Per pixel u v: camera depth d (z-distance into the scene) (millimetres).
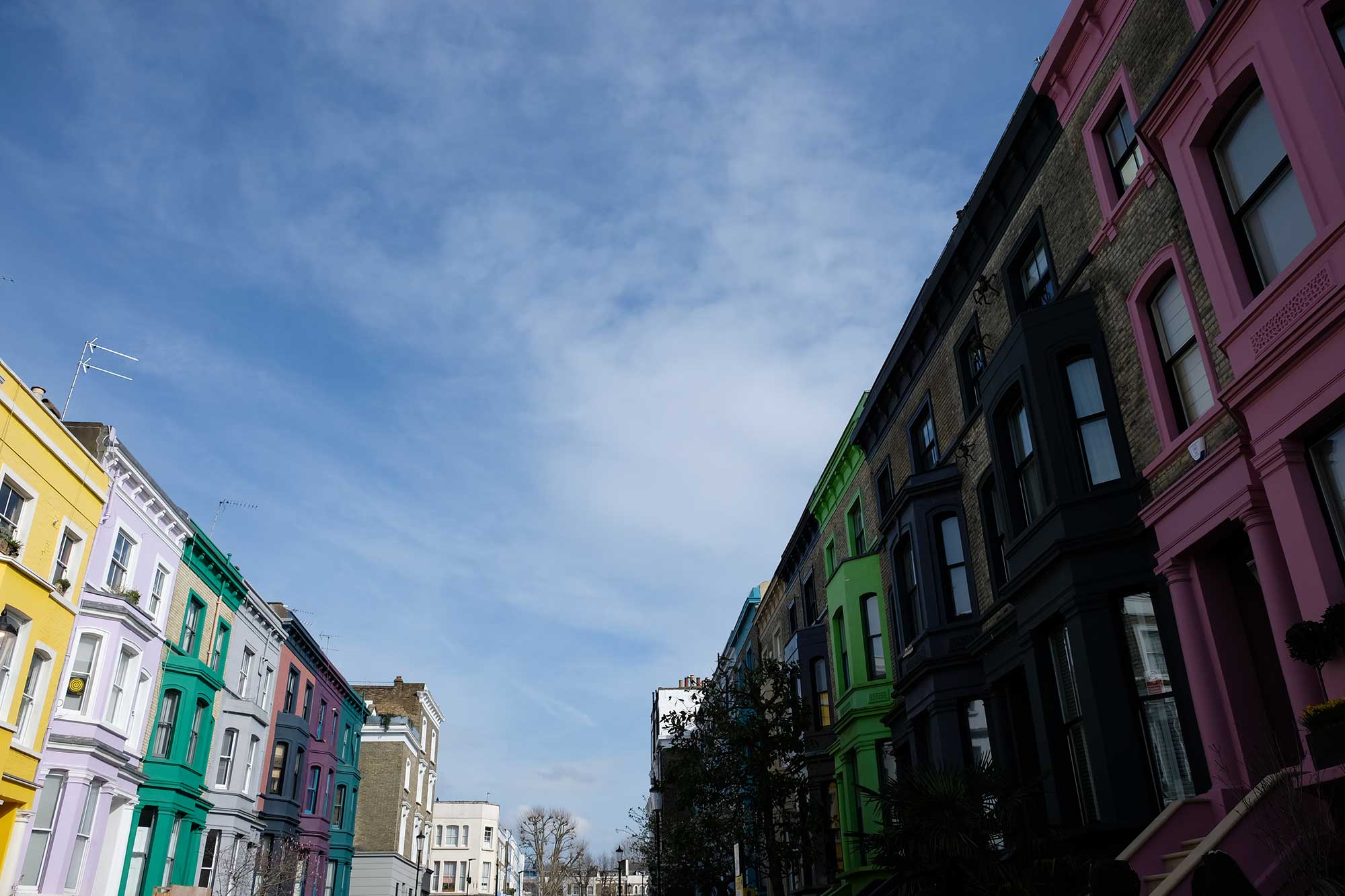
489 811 92875
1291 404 10703
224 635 35156
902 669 22672
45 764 24312
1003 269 19109
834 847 27797
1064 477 15453
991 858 12352
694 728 28484
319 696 45750
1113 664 14055
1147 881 10922
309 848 40625
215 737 33938
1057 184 17422
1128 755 13555
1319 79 10531
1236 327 11531
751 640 45438
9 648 22516
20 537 23016
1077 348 16109
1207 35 12008
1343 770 9234
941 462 22031
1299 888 8859
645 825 41125
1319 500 10555
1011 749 18172
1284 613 11094
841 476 30344
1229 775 11172
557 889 93562
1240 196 12008
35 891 23422
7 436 22406
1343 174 10109
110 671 26672
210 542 33125
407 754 58750
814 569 33594
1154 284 14477
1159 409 14102
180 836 31188
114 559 27781
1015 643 17703
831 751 28172
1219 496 12305
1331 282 10141
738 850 24859
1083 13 16078
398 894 55969
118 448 27141
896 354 24500
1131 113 15000
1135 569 14273
